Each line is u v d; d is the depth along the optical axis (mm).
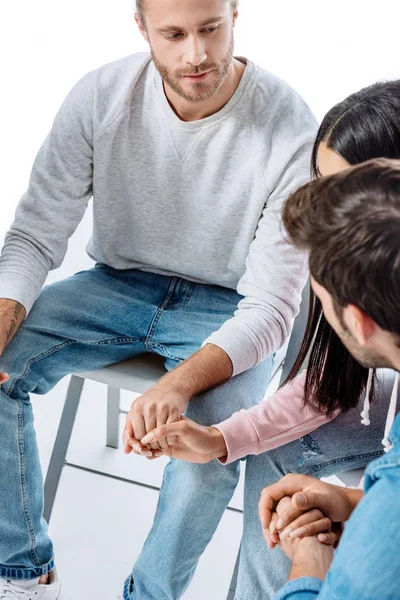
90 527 2494
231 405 1958
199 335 2168
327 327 1755
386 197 1111
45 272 2172
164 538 1978
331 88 4020
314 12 4328
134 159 2135
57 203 2162
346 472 1908
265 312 2014
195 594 2324
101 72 2143
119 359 2197
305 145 2059
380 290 1096
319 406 1842
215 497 1950
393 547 1100
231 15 1942
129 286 2275
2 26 4375
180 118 2090
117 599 2258
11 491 2111
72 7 4453
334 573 1155
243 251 2178
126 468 2711
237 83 2064
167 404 1820
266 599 1915
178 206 2164
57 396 2979
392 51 4211
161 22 1874
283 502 1579
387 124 1616
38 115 4047
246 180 2086
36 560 2188
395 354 1170
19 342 2098
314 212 1145
